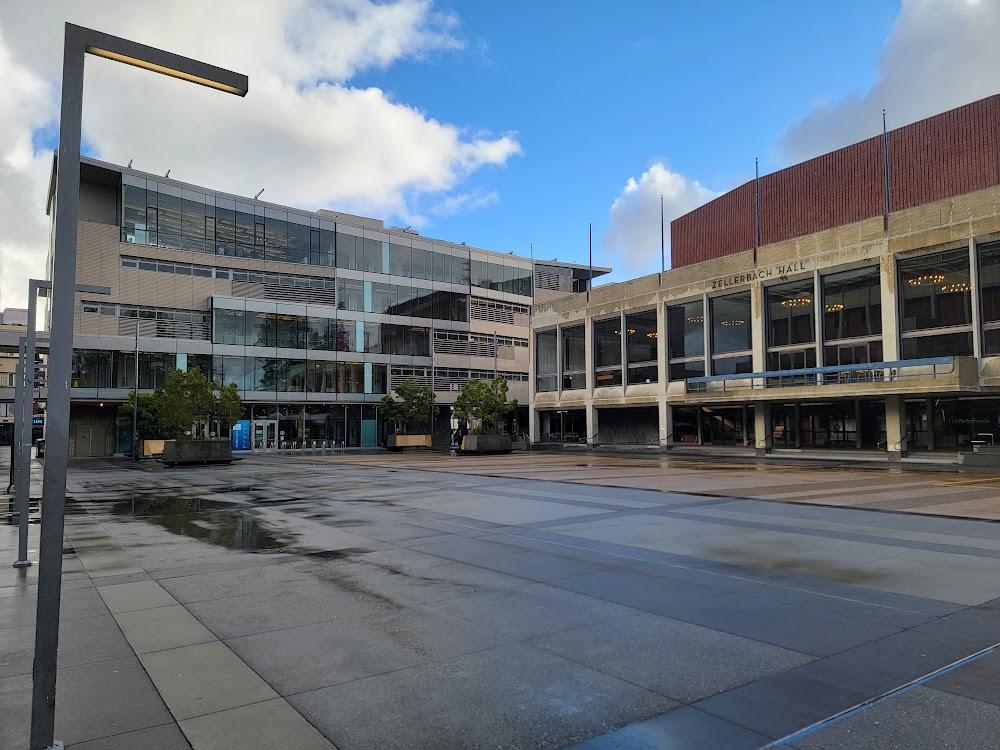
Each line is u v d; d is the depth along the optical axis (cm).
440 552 1000
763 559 927
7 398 5131
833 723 421
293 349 5897
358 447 6394
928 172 4131
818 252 3872
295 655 556
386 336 6538
